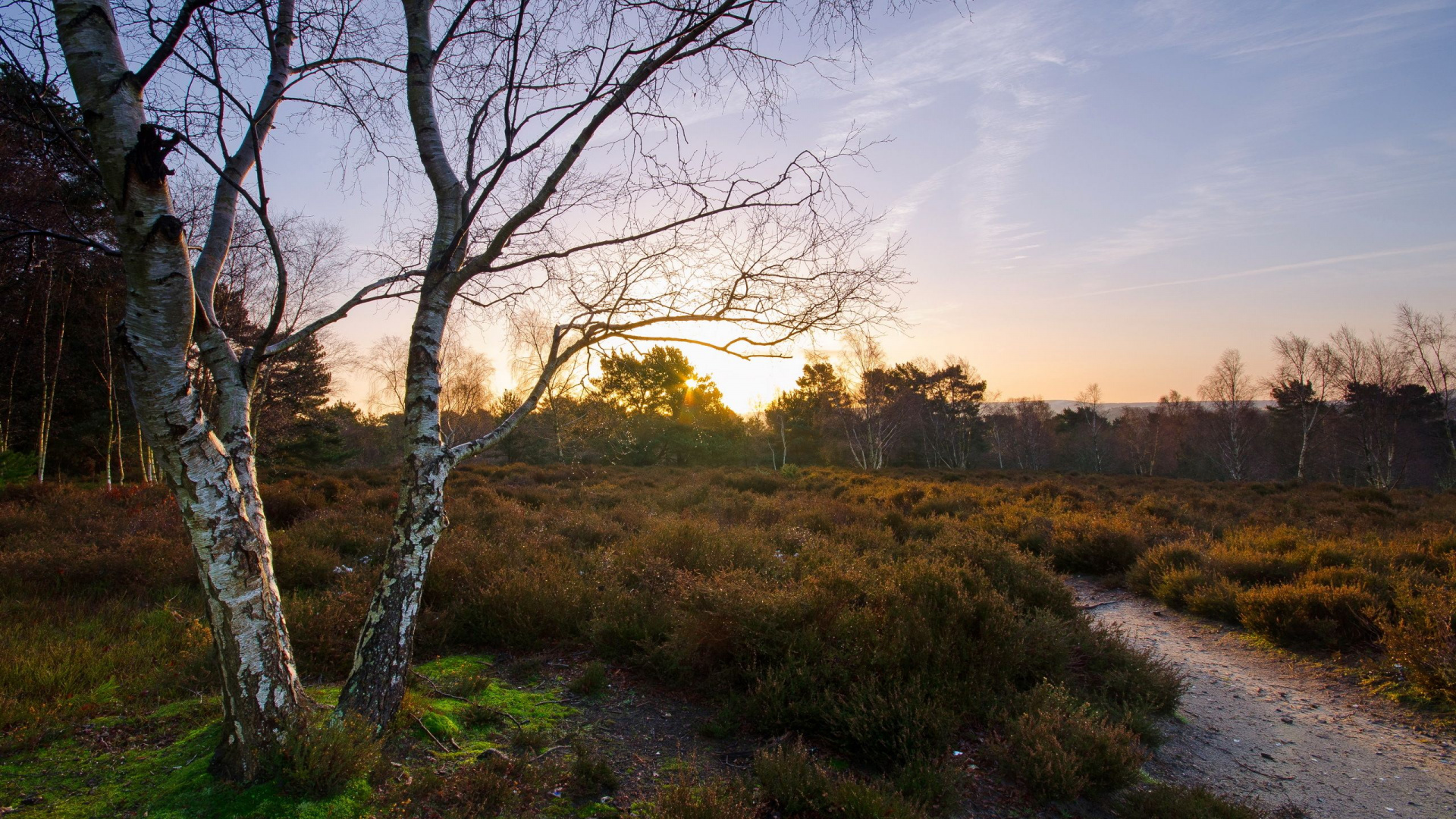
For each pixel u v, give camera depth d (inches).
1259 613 264.1
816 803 122.7
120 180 103.0
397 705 138.5
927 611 189.2
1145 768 156.9
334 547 333.1
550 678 191.6
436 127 155.2
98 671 176.4
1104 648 205.5
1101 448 2502.5
